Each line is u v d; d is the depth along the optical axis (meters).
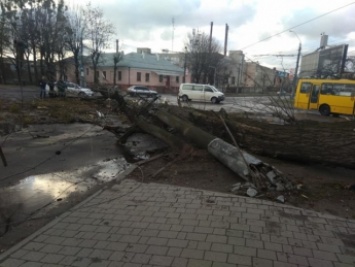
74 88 28.64
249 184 5.07
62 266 3.08
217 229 3.78
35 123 12.57
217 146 6.30
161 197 4.78
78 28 44.19
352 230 3.80
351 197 4.82
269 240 3.54
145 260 3.16
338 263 3.14
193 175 5.76
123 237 3.61
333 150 5.88
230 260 3.15
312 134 6.17
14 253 3.32
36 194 5.06
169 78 59.25
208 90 31.53
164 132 8.23
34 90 32.88
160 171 6.00
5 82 47.12
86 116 14.20
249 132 7.13
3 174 6.02
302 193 4.89
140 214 4.20
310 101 22.45
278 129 6.73
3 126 11.45
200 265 3.07
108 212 4.28
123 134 9.80
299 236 3.64
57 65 45.19
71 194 5.07
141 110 9.70
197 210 4.30
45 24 42.75
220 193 4.91
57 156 7.43
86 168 6.50
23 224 4.04
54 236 3.66
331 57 36.22
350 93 20.86
